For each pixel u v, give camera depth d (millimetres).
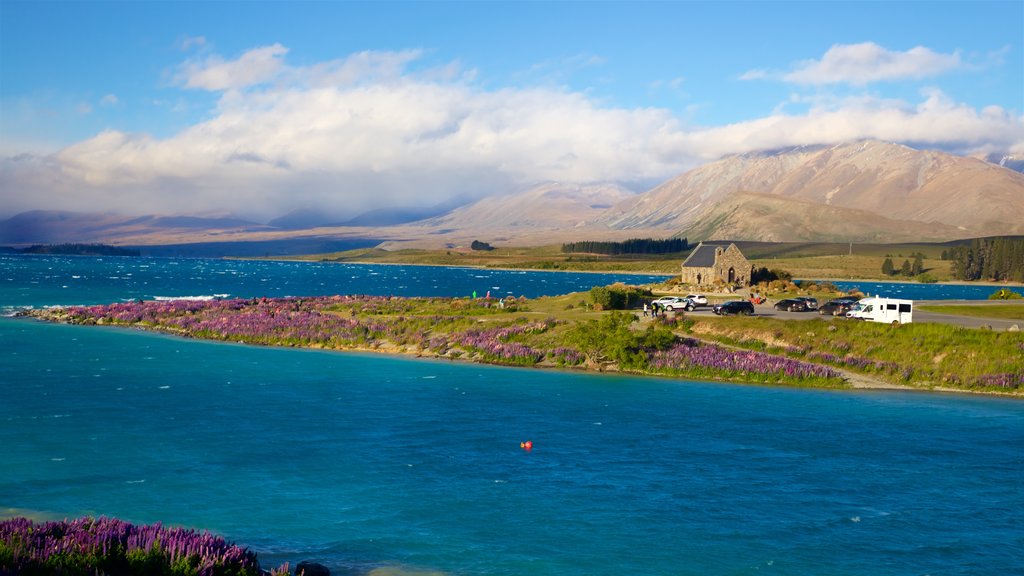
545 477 37125
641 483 36500
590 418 49188
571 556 28281
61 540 23250
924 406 54312
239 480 35688
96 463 37625
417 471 37719
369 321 90000
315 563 26250
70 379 59062
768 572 27375
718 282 143500
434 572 26609
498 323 82312
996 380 60188
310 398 54000
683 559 28266
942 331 69000
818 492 35594
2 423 44938
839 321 75062
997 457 41438
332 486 35219
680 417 49781
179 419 46969
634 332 73188
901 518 32531
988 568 28000
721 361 65562
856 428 47469
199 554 23938
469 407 51844
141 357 71312
